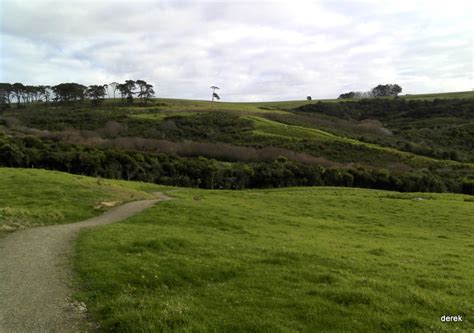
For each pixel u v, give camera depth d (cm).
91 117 12888
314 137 11050
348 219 3338
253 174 7362
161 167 7450
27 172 3831
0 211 2189
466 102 16675
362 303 1019
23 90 16975
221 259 1425
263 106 19412
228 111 14888
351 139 11181
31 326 845
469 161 9675
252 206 3622
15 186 3069
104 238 1708
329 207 3866
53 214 2361
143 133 10994
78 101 17850
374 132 13050
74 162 6719
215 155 9106
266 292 1089
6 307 948
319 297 1053
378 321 909
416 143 10981
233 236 2116
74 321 875
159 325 823
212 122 12456
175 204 3033
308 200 4253
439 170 8588
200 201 3509
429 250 2056
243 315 908
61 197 2873
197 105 17938
